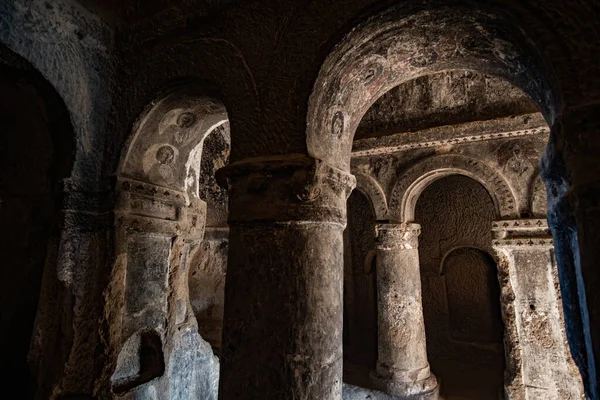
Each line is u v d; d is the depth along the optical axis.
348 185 1.89
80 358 2.11
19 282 2.41
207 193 5.95
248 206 1.71
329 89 1.79
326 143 1.83
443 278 6.55
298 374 1.53
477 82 4.84
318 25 1.72
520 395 4.11
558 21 1.29
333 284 1.69
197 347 2.95
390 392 4.80
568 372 3.95
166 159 2.56
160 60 2.24
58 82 2.09
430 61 1.94
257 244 1.68
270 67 1.83
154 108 2.27
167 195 2.55
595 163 1.14
